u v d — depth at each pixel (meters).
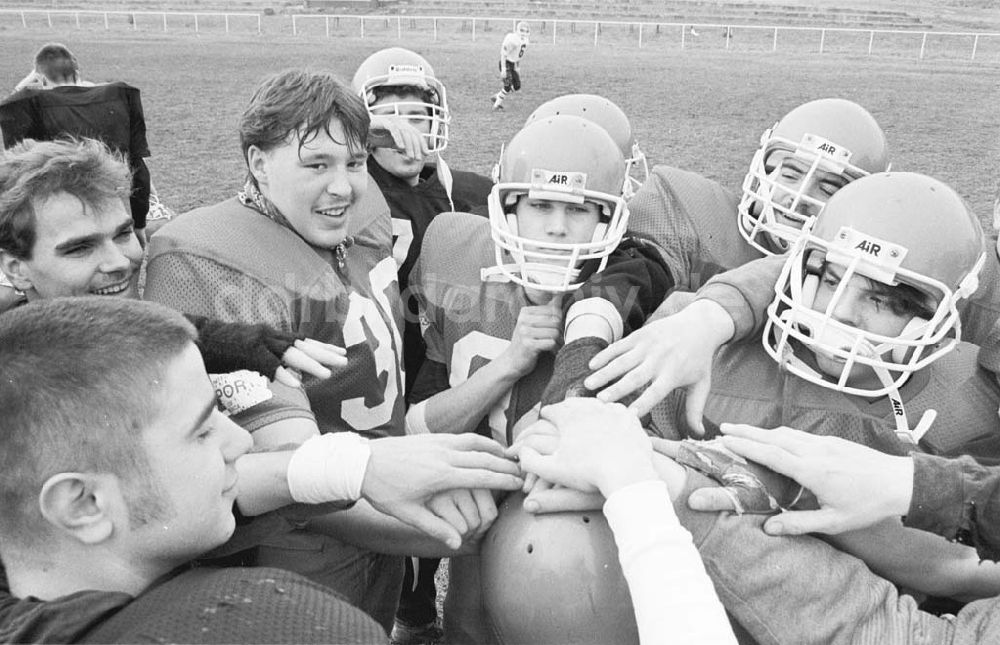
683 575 1.14
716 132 10.30
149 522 1.09
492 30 25.06
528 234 2.06
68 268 1.68
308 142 1.82
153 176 7.86
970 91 14.24
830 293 1.70
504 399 2.09
